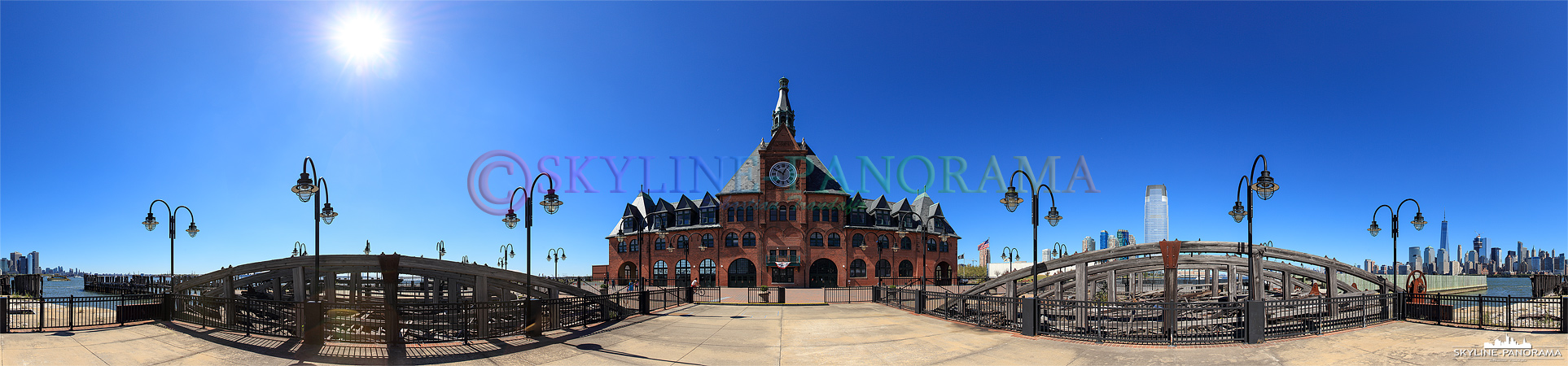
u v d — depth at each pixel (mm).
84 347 14852
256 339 15969
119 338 16219
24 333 16859
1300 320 17859
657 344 16031
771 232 58125
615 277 65125
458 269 20969
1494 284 109250
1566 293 43656
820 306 28250
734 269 58719
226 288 21672
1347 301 19344
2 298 17203
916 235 63719
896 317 22625
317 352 14406
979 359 13859
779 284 57031
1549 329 17234
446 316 17672
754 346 15812
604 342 16250
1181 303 16078
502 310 18172
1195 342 15484
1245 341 15492
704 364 13422
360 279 28656
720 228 59375
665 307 26156
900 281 60188
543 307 18141
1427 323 18844
